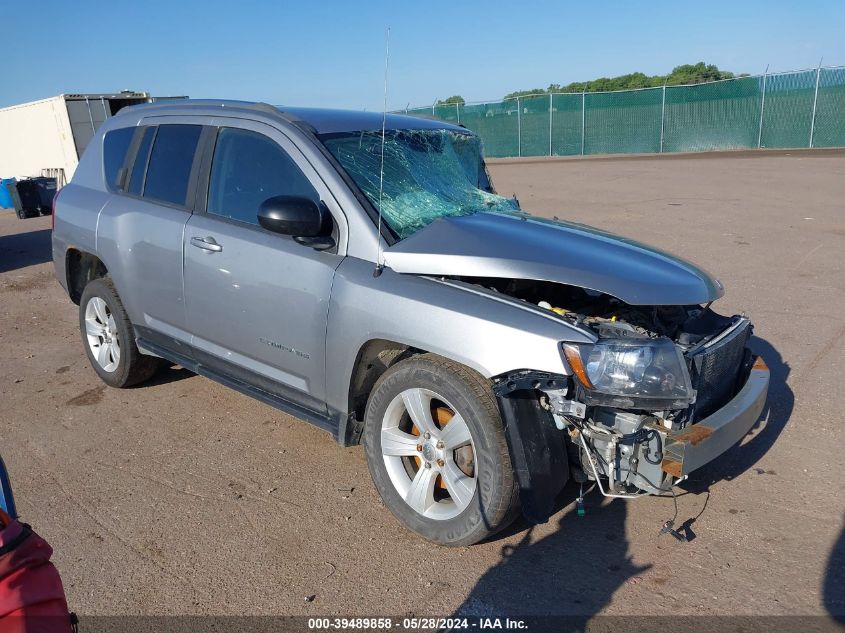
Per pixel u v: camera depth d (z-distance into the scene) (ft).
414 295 10.93
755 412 11.12
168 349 15.75
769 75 89.92
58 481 13.50
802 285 25.41
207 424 15.78
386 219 12.02
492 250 11.15
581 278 10.57
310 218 11.51
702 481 13.03
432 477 11.18
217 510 12.37
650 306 11.93
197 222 14.23
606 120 104.32
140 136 16.42
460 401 10.36
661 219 40.78
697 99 96.32
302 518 12.09
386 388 11.34
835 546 11.02
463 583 10.39
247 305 13.19
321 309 11.95
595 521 11.85
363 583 10.43
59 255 18.34
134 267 15.65
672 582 10.32
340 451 14.47
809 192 49.32
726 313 22.43
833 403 15.89
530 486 9.99
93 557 11.15
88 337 17.97
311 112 13.96
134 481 13.42
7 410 16.89
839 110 85.30
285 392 13.17
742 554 10.90
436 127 15.51
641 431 9.88
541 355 9.84
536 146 111.96
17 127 83.25
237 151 13.89
